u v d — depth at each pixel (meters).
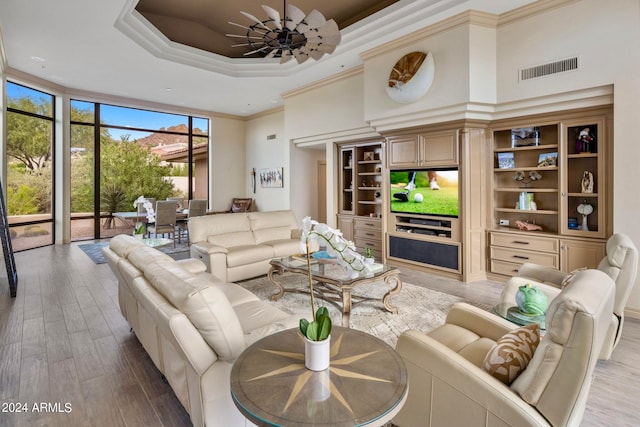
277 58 6.19
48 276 4.89
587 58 3.59
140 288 1.95
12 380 2.33
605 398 2.13
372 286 4.45
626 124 3.37
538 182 4.48
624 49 3.37
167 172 9.02
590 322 1.16
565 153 3.98
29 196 6.71
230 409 1.68
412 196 5.16
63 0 3.79
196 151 9.48
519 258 4.40
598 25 3.52
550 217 4.41
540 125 4.17
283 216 5.91
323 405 1.18
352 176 6.77
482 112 4.33
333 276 3.49
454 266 4.70
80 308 3.67
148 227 7.24
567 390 1.21
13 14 4.08
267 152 9.30
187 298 1.56
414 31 4.58
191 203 7.80
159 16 5.72
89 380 2.33
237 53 6.80
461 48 4.18
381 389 1.27
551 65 3.84
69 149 7.39
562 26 3.75
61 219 7.29
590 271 1.54
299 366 1.43
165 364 2.06
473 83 4.14
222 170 9.68
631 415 1.97
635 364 2.52
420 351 1.58
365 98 5.36
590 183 3.86
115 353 2.70
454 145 4.57
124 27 4.55
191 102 8.40
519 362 1.45
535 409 1.30
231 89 7.26
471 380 1.42
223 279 4.47
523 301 2.36
